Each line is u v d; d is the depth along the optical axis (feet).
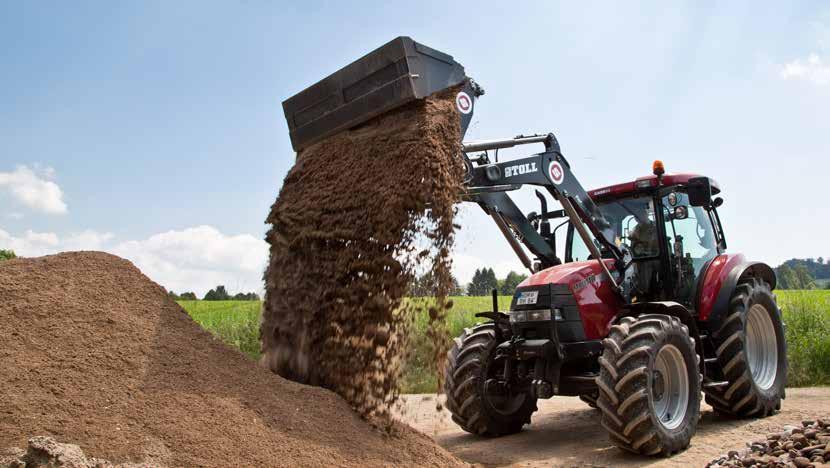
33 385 10.92
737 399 19.02
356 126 17.17
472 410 18.88
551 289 17.62
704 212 21.20
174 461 10.11
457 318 41.57
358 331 14.17
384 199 14.73
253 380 13.10
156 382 11.96
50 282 14.02
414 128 15.37
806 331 30.40
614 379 15.44
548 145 18.63
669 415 16.43
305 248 16.05
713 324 19.31
